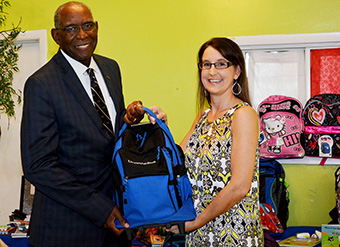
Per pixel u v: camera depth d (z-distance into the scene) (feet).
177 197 6.23
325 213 10.54
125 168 6.14
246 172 6.04
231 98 6.57
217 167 6.26
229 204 6.07
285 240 8.87
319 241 8.77
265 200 9.98
